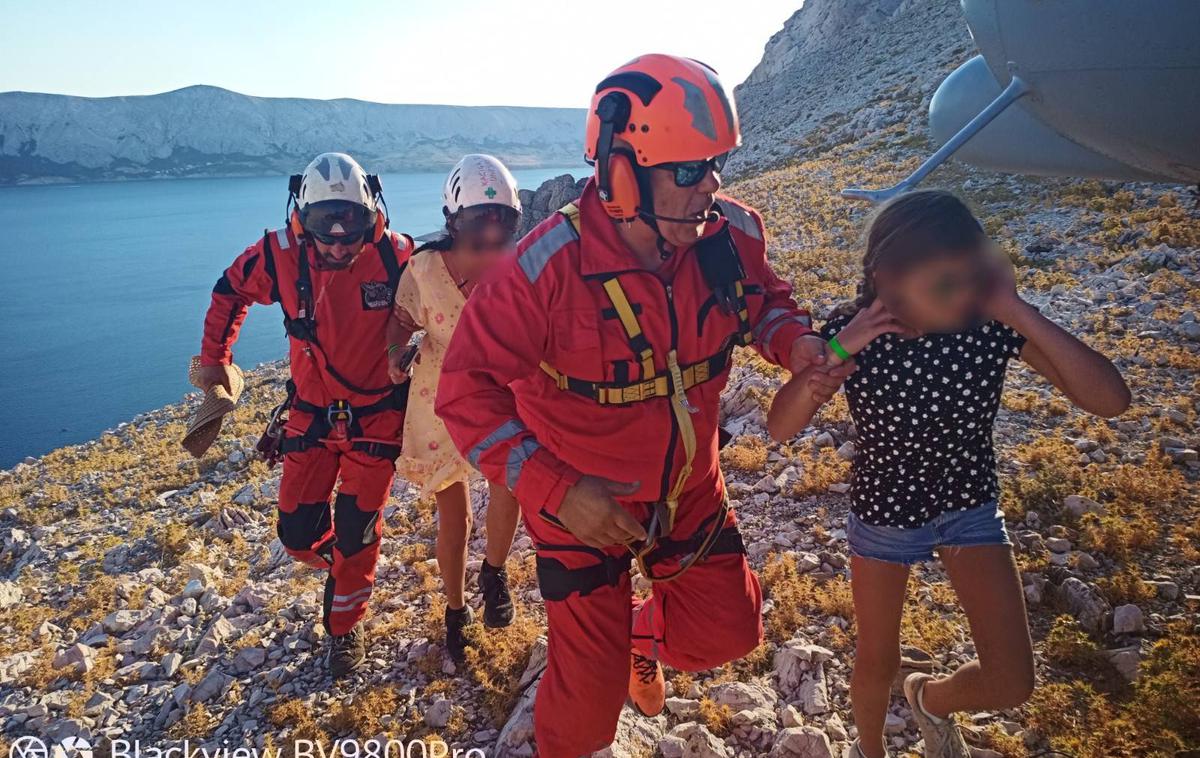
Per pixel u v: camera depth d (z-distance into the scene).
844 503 5.04
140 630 5.19
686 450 2.56
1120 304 8.07
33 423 98.50
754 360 7.91
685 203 2.28
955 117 6.33
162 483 9.98
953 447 2.46
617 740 3.30
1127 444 5.29
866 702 2.85
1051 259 10.37
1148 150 4.12
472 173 3.47
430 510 6.25
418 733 3.74
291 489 4.07
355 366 3.94
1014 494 4.75
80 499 10.35
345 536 4.00
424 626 4.55
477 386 2.34
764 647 3.83
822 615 4.01
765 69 77.31
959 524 2.51
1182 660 3.27
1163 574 3.96
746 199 20.58
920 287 2.23
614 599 2.69
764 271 2.78
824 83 47.94
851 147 24.48
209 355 4.32
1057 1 3.68
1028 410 5.96
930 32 44.66
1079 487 4.78
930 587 4.08
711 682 3.69
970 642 3.64
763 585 4.32
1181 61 3.43
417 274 3.71
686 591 2.87
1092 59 3.73
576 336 2.39
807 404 2.52
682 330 2.46
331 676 4.24
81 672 4.71
